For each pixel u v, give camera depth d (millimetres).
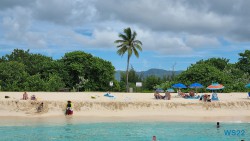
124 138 33219
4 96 53438
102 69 91875
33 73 92125
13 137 32938
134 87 108062
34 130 36312
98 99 52688
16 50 112500
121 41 91625
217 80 81812
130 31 91188
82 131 36219
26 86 77375
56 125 39312
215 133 36219
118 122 41969
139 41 91812
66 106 48062
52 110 47125
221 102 52719
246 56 113438
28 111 46438
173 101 52344
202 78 82625
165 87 85625
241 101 53906
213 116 47500
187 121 43375
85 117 45000
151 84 113375
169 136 34469
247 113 50281
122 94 64000
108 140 32281
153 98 57156
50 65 91062
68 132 35656
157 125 40406
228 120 44531
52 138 32719
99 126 39188
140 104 50406
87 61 92250
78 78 90688
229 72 102875
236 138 34031
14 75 80438
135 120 43562
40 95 56188
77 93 63188
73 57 91688
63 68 90375
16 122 40750
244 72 107625
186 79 84188
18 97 52594
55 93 61500
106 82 92625
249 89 80188
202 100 54188
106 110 48562
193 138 33750
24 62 104000
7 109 46312
